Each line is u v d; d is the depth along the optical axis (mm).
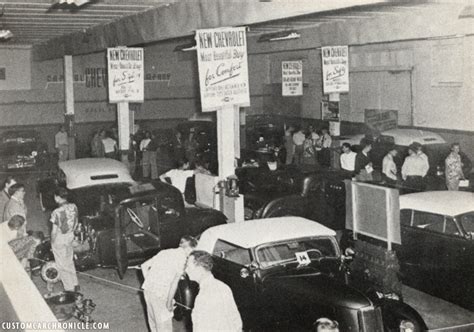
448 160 12875
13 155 20734
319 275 6297
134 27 11648
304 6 6770
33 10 10500
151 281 6117
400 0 6543
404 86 19141
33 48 24938
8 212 8852
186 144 19469
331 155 18172
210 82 9008
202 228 9719
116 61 14164
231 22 8172
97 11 10898
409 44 18688
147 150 18766
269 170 11422
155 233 9352
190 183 11930
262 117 27484
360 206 7906
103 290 8922
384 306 6137
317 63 24438
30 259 8133
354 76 21719
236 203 10383
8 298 2705
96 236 8914
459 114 16922
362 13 13523
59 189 8125
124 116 17344
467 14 9000
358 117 21688
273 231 6781
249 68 28750
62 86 26688
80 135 27234
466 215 7770
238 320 4918
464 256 7496
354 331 5395
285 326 6031
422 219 8242
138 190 9172
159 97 28938
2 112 25734
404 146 15516
